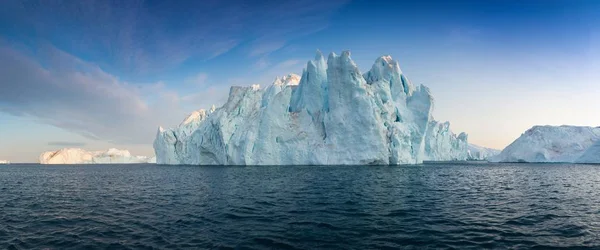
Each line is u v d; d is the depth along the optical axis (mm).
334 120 68000
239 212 19422
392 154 69250
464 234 14492
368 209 20141
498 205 21906
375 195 26000
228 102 82000
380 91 73812
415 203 22391
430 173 49906
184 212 19688
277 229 15344
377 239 13719
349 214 18656
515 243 13219
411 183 35125
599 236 14344
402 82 84000
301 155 70500
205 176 47125
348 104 67562
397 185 33000
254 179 40094
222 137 74875
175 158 97562
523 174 51969
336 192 27688
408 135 72000
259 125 72688
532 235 14414
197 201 23953
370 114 65562
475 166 77188
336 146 68125
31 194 30859
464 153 142250
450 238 13875
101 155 172875
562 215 18688
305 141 71500
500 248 12570
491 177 45656
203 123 90062
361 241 13445
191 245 13039
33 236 14953
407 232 14781
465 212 19359
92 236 14789
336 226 15867
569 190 30859
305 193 27234
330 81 68750
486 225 16125
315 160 68500
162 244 13281
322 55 78312
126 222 17391
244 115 77312
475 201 23578
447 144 121562
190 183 37656
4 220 18422
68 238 14562
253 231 15008
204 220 17391
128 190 32500
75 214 19984
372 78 83000
